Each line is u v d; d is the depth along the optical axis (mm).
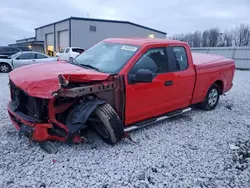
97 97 3371
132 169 2979
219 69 5539
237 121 5039
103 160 3145
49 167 2922
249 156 3492
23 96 3420
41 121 3176
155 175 2885
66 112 3393
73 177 2760
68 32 28031
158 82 3973
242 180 2875
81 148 3414
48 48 35750
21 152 3230
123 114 3613
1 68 13406
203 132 4309
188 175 2922
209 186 2732
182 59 4555
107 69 3635
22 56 13555
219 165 3186
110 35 28797
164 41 4258
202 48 23812
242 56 20516
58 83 2918
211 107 5719
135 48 3857
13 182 2615
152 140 3836
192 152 3510
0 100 6078
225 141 3973
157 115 4246
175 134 4141
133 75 3604
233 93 8117
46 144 3322
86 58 4168
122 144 3621
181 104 4660
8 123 4270
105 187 2621
